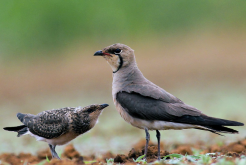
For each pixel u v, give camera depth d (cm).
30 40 3019
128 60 980
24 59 2994
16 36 2988
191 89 2386
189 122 875
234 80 2583
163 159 879
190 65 2941
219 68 2853
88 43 3120
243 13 3288
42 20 3038
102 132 1564
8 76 2858
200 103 1953
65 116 950
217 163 739
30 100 2308
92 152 1242
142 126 924
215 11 3316
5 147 1392
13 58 2977
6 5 2964
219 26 3300
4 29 2964
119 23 3192
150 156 931
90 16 3130
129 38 3186
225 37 3256
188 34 3259
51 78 2823
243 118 1595
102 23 3148
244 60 2941
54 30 3061
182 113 881
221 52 3055
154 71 2886
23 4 2981
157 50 3138
